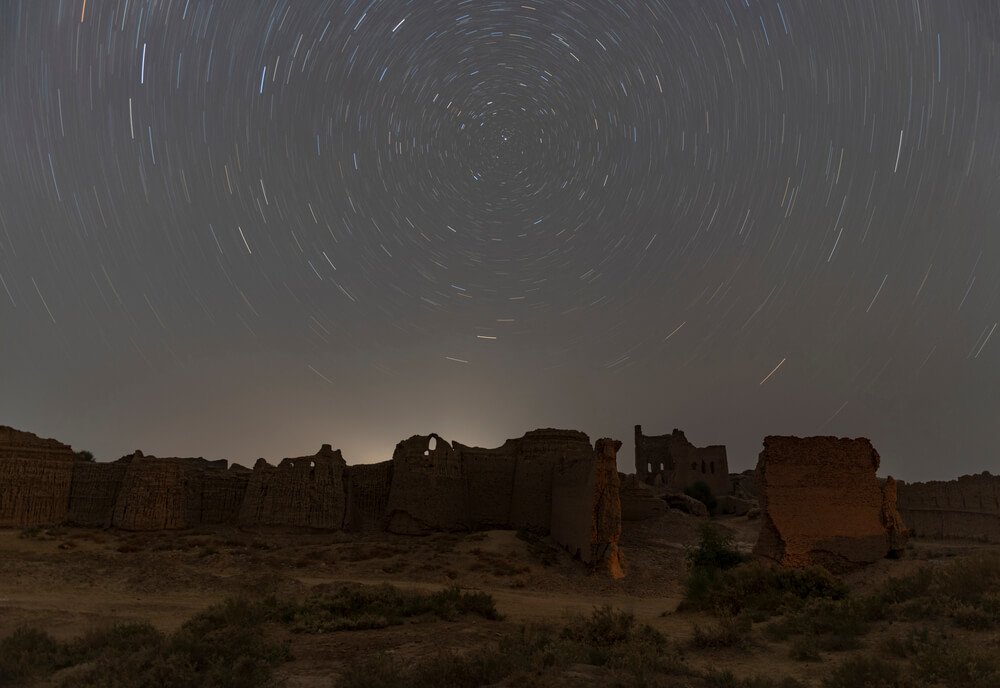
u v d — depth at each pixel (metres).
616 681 12.70
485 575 38.41
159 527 49.44
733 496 91.56
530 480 51.41
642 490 63.47
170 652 15.43
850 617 17.84
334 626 20.20
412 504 51.19
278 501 50.97
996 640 14.11
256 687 13.59
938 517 52.81
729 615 21.59
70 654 16.67
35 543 43.69
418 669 14.05
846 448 29.47
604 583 37.28
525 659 14.52
